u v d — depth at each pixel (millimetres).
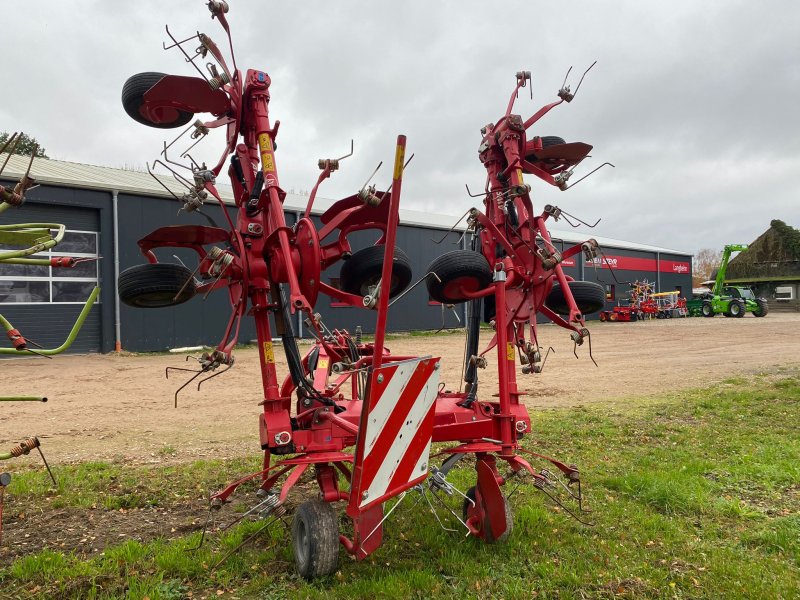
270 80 4039
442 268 4070
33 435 7668
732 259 55719
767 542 4012
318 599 3238
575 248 4125
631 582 3408
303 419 3809
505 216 4531
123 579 3510
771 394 10031
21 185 2928
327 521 3404
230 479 5477
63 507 4758
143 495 4996
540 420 8125
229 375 13359
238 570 3605
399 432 3262
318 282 3717
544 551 3850
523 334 4570
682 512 4629
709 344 20734
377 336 2994
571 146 4590
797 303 47781
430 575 3467
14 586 3443
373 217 4117
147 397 10672
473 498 4164
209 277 4062
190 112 4227
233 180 4223
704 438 7027
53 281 17156
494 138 4641
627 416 8438
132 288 3719
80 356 17000
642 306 37094
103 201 17672
